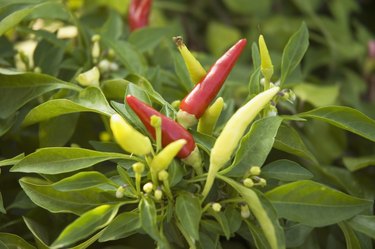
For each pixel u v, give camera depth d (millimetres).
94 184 416
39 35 525
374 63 708
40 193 426
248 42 733
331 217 418
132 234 446
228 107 487
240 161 424
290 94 460
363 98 732
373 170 553
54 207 423
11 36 635
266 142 424
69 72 541
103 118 489
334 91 585
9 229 479
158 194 406
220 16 793
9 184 498
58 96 490
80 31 542
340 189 512
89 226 399
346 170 517
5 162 436
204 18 786
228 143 402
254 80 452
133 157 427
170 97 521
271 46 735
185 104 429
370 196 509
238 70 618
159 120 402
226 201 427
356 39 826
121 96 485
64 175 455
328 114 450
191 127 451
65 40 547
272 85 448
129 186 423
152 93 450
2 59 515
